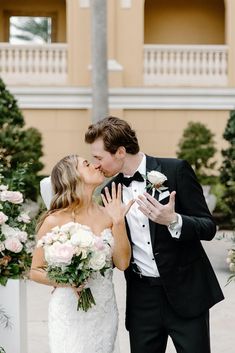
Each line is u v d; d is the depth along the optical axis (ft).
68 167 11.68
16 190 20.81
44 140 54.65
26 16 63.26
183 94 54.85
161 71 55.88
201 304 11.63
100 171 11.63
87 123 54.65
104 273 11.53
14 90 54.34
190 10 61.41
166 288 11.53
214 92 54.95
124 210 11.56
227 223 42.63
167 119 55.06
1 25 63.05
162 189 11.51
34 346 18.37
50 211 11.87
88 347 11.55
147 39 61.52
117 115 54.65
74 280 11.03
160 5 61.36
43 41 88.02
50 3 63.05
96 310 11.59
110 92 54.34
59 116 54.70
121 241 11.53
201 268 11.82
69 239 11.09
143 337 11.96
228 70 55.72
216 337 19.47
